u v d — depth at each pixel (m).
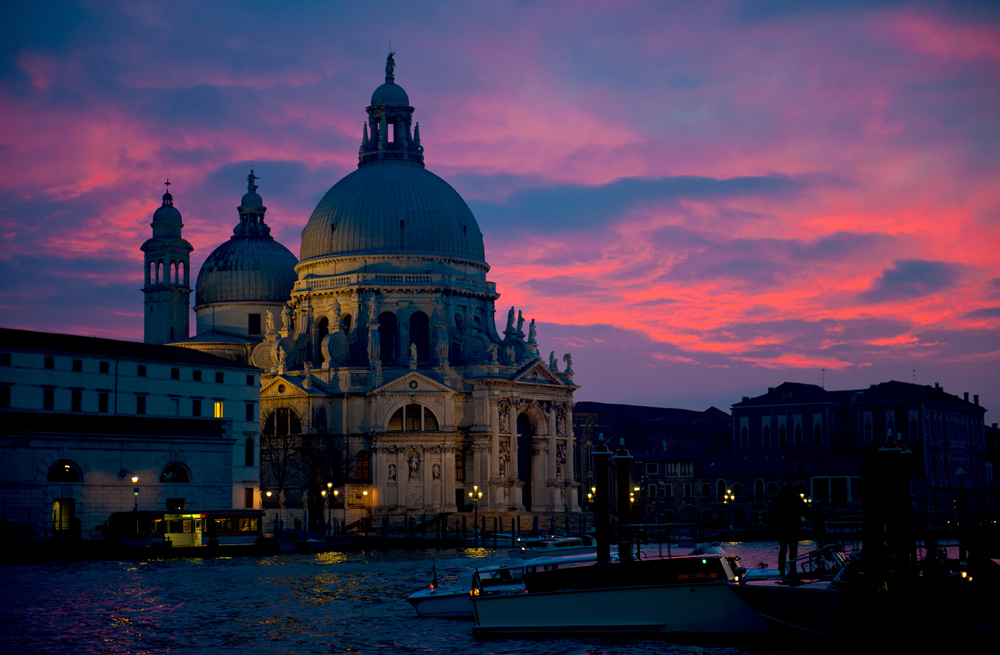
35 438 117.25
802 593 58.41
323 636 66.38
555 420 176.12
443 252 178.75
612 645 61.44
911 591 56.66
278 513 150.88
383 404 164.50
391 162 185.50
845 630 57.44
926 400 197.38
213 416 141.38
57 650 62.41
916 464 189.00
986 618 56.66
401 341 173.88
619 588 62.72
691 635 61.41
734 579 61.62
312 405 167.38
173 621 71.19
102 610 75.19
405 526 149.12
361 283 174.00
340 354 172.25
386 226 177.88
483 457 164.88
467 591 72.12
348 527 155.25
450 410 165.38
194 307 194.12
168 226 188.12
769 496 178.88
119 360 131.38
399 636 66.19
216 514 119.50
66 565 103.50
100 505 122.00
